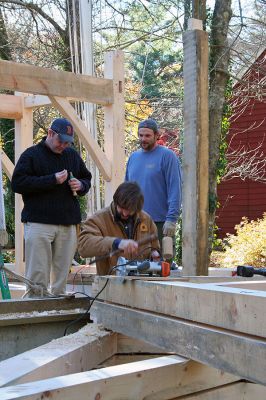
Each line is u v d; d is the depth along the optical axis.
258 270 3.27
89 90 5.96
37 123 13.29
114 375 1.96
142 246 3.85
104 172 6.14
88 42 8.26
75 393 1.77
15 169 4.71
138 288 2.68
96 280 3.20
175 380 2.24
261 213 18.06
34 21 13.45
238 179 18.47
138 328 2.61
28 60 13.79
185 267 3.42
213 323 2.10
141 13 14.29
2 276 4.53
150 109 15.37
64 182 4.79
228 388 2.58
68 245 4.88
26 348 3.37
